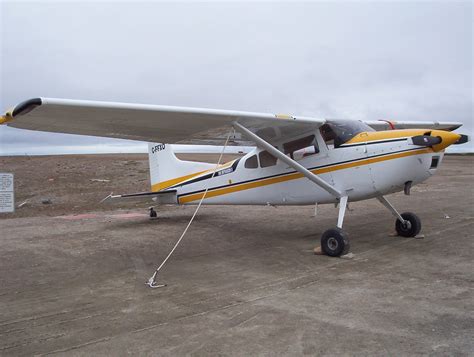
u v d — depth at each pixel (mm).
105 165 25500
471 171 23406
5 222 9977
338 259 5672
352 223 8547
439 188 14984
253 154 7539
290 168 6887
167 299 4250
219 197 8281
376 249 6145
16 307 4172
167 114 5297
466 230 7328
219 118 5703
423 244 6348
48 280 5141
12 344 3262
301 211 10719
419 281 4512
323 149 6406
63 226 9234
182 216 10477
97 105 4660
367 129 6418
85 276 5273
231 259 5949
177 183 9156
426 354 2812
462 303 3785
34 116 4738
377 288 4320
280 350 2959
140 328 3484
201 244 7062
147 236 7855
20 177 19859
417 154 5605
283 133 6703
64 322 3703
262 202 7477
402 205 11031
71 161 29719
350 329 3281
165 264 5770
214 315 3721
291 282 4680
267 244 6883
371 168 5879
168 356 2936
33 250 6832
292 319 3539
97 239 7660
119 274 5320
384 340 3057
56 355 3033
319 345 3016
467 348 2881
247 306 3922
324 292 4258
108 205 13039
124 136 6352
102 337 3328
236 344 3088
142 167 23953
